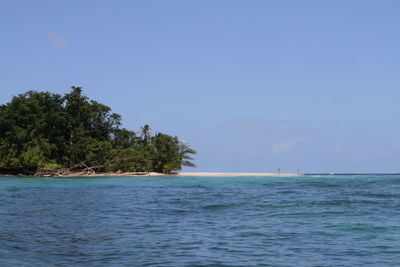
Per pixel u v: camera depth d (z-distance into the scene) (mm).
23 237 13234
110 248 11719
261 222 17047
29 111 84938
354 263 10109
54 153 89625
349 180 64438
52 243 12359
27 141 82250
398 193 33281
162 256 10742
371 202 25156
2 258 10328
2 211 20672
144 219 18109
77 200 27969
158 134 102562
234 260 10359
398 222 16734
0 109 87625
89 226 15875
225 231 14766
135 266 9703
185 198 29844
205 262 10133
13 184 50062
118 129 102062
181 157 99688
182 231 14742
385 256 10852
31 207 22859
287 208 22250
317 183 53219
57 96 94188
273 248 11805
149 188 43594
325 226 15820
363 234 14078
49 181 59062
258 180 65125
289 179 70188
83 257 10586
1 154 79000
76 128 91438
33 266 9617
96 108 96375
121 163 90625
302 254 11070
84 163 89250
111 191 38344
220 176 88750
